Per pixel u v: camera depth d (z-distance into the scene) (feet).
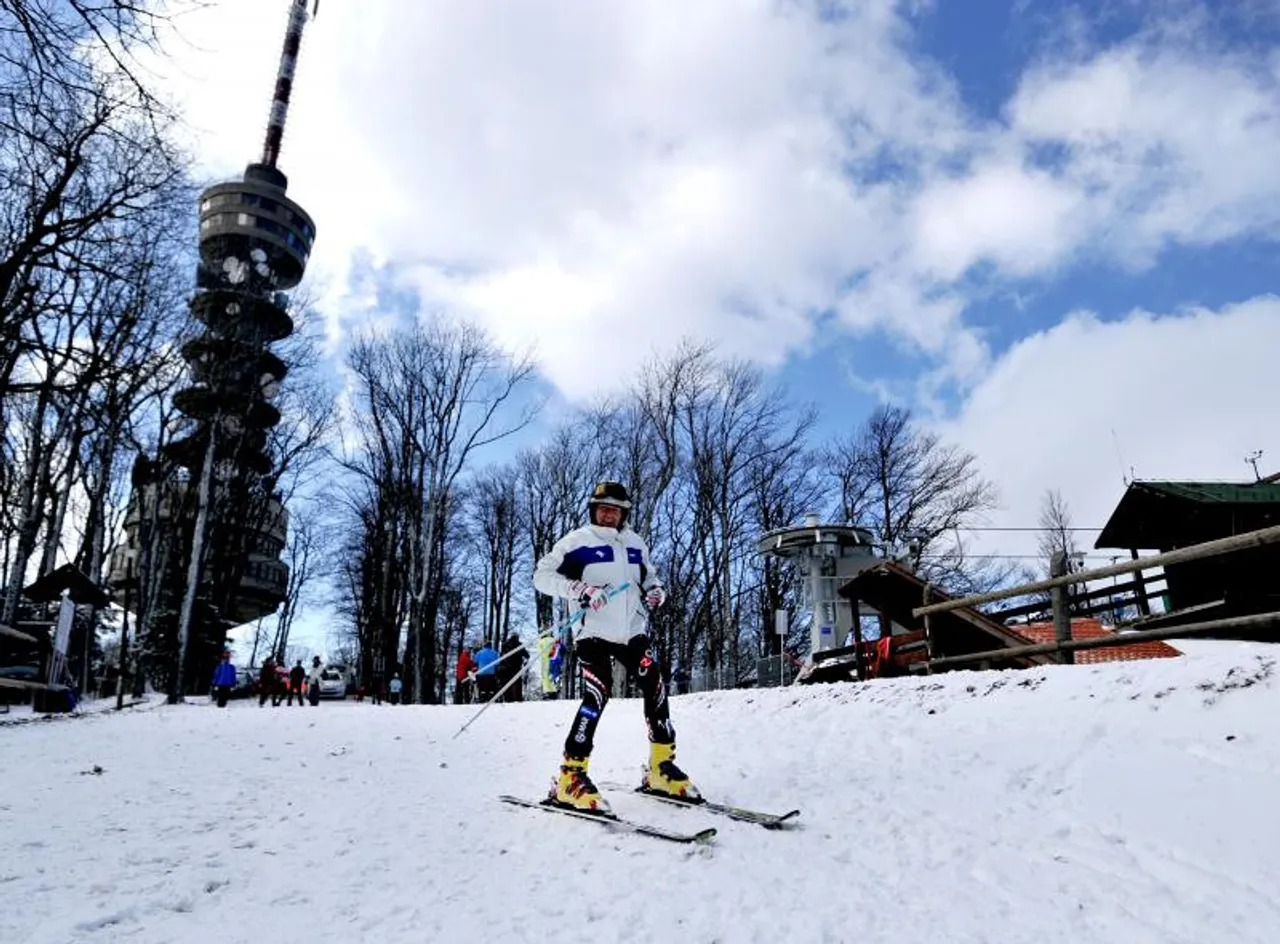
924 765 16.87
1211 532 58.18
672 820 14.51
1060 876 11.11
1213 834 11.78
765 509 124.88
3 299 45.19
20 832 14.39
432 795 18.16
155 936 9.55
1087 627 43.75
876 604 50.83
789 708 26.50
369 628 133.08
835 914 10.16
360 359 113.91
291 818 15.87
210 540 115.14
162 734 31.55
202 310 101.24
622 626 16.24
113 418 77.41
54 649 62.13
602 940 9.56
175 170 47.52
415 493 116.26
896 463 124.26
